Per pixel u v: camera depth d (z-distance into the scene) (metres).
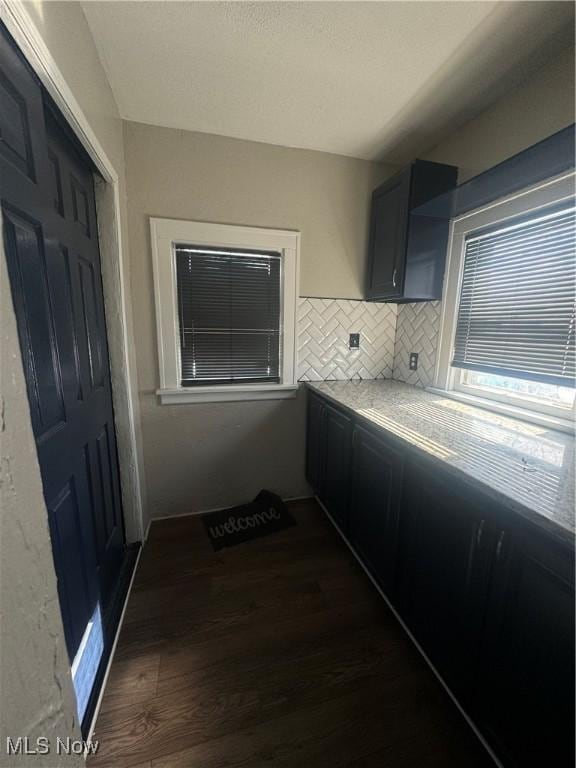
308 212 2.06
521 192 1.45
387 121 1.72
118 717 1.06
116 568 1.60
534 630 0.76
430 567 1.13
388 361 2.41
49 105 0.95
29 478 0.38
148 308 1.90
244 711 1.08
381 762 0.96
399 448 1.27
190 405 2.09
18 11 0.69
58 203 1.06
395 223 1.88
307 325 2.21
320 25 1.16
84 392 1.24
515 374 1.50
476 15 1.11
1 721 0.32
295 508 2.30
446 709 1.09
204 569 1.73
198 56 1.31
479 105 1.57
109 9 1.10
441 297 1.92
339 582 1.64
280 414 2.28
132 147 1.73
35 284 0.86
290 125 1.76
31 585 0.38
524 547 0.78
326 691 1.14
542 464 0.99
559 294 1.33
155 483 2.12
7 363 0.35
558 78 1.27
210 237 1.91
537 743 0.76
